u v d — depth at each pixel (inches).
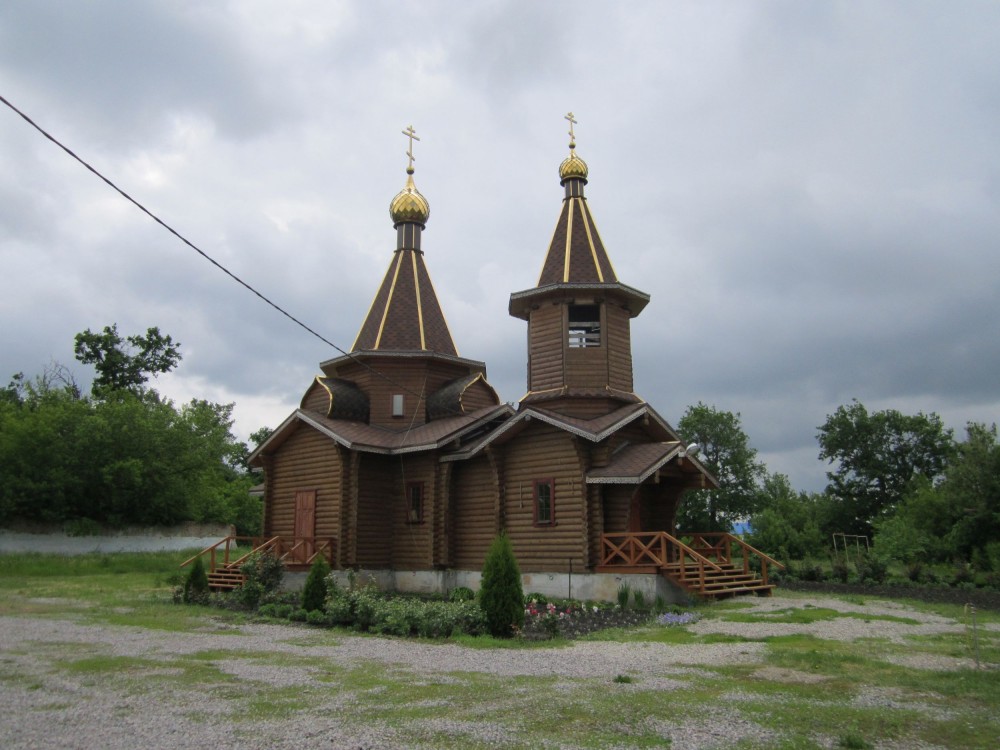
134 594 919.7
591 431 832.3
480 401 1079.6
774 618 668.7
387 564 1006.4
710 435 2043.6
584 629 637.3
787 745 290.2
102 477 1439.5
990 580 1037.8
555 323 959.6
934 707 349.1
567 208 1031.6
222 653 497.7
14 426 1374.3
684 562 857.5
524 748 284.7
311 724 314.2
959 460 1461.6
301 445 1052.5
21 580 1127.0
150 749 277.9
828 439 2519.7
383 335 1114.7
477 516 954.1
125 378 2164.1
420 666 454.6
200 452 1630.2
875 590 982.4
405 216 1205.1
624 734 303.9
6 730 302.7
